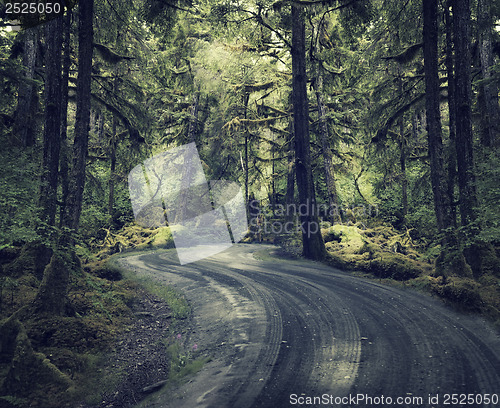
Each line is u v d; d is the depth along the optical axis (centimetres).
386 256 1470
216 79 2794
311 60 2153
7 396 575
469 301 875
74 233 931
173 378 632
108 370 696
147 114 1631
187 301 1141
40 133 1519
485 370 548
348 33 1556
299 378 567
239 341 761
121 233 2317
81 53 1037
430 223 1917
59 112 1033
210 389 555
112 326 886
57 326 786
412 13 1529
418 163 2375
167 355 754
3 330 683
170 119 2862
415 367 578
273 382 559
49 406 575
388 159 2161
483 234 1027
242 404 497
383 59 1605
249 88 2716
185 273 1565
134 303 1100
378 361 611
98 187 1819
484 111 1502
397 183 2336
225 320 916
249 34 2042
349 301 1018
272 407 482
